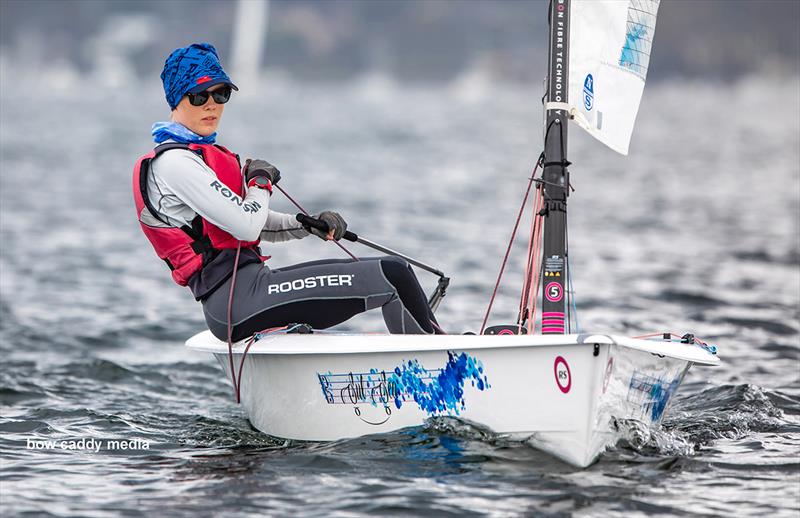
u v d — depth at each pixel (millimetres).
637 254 45094
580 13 16406
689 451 15953
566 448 14336
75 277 38750
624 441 15555
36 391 21766
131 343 27812
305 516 13039
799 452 16234
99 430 18406
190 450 16734
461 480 14227
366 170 99875
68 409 20078
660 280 37906
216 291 15945
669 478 14477
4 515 13250
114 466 15734
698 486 14188
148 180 15711
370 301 15750
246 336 16078
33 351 26297
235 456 16109
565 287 15742
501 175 94875
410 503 13367
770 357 25172
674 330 28953
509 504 13297
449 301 33406
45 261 42438
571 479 14211
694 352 16203
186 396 21922
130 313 32000
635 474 14516
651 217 60594
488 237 50594
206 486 14430
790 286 36625
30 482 14844
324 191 76562
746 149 142750
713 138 173000
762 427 18172
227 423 18969
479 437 14844
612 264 42031
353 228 53344
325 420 16109
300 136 169375
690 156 127812
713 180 90375
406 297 15875
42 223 55125
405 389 15219
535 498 13484
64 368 24297
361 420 15742
